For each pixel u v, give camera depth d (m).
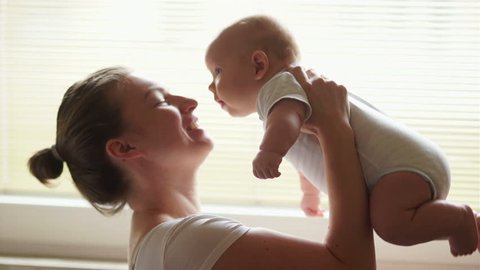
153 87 1.18
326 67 1.44
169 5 1.46
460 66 1.41
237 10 1.45
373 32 1.42
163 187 1.18
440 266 1.42
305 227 1.44
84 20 1.47
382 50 1.42
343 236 1.01
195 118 1.22
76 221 1.47
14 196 1.54
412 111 1.43
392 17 1.42
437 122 1.43
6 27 1.48
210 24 1.46
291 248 1.02
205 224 1.05
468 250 1.01
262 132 1.48
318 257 1.01
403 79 1.43
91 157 1.15
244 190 1.51
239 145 1.49
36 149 1.51
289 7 1.43
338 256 1.01
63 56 1.49
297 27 1.43
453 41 1.41
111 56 1.48
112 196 1.19
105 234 1.47
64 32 1.48
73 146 1.15
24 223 1.48
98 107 1.14
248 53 1.14
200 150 1.18
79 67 1.49
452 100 1.42
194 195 1.23
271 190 1.51
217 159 1.50
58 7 1.47
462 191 1.44
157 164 1.16
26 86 1.50
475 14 1.40
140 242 1.10
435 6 1.40
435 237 1.00
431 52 1.42
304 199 1.36
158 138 1.14
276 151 0.97
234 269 1.00
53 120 1.50
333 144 1.04
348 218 1.02
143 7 1.46
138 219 1.17
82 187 1.19
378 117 1.09
